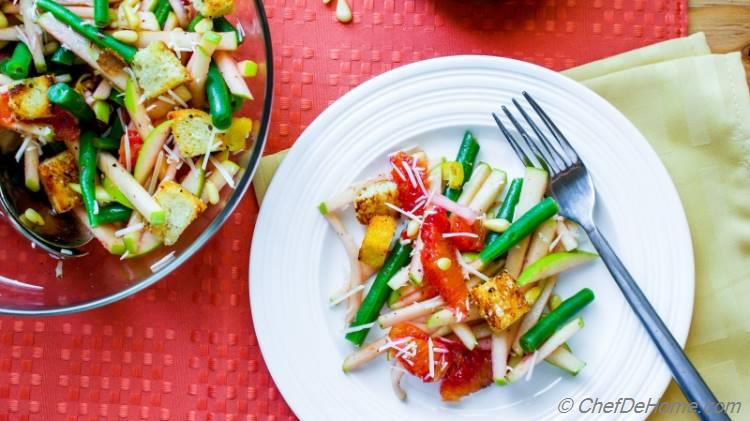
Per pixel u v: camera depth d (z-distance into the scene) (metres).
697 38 0.64
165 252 0.59
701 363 0.63
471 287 0.61
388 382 0.62
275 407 0.64
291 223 0.62
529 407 0.62
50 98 0.56
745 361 0.63
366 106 0.62
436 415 0.62
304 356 0.62
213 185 0.58
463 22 0.65
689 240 0.61
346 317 0.62
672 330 0.61
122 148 0.58
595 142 0.62
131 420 0.64
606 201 0.62
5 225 0.61
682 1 0.64
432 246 0.60
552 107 0.62
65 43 0.57
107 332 0.64
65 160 0.58
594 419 0.61
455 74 0.62
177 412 0.64
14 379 0.64
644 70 0.63
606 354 0.62
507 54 0.65
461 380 0.61
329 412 0.62
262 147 0.58
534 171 0.61
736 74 0.63
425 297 0.61
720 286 0.63
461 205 0.61
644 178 0.61
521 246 0.61
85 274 0.61
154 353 0.64
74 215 0.60
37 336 0.64
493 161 0.63
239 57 0.59
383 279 0.61
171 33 0.58
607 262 0.60
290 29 0.65
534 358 0.60
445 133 0.62
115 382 0.64
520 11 0.65
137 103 0.57
